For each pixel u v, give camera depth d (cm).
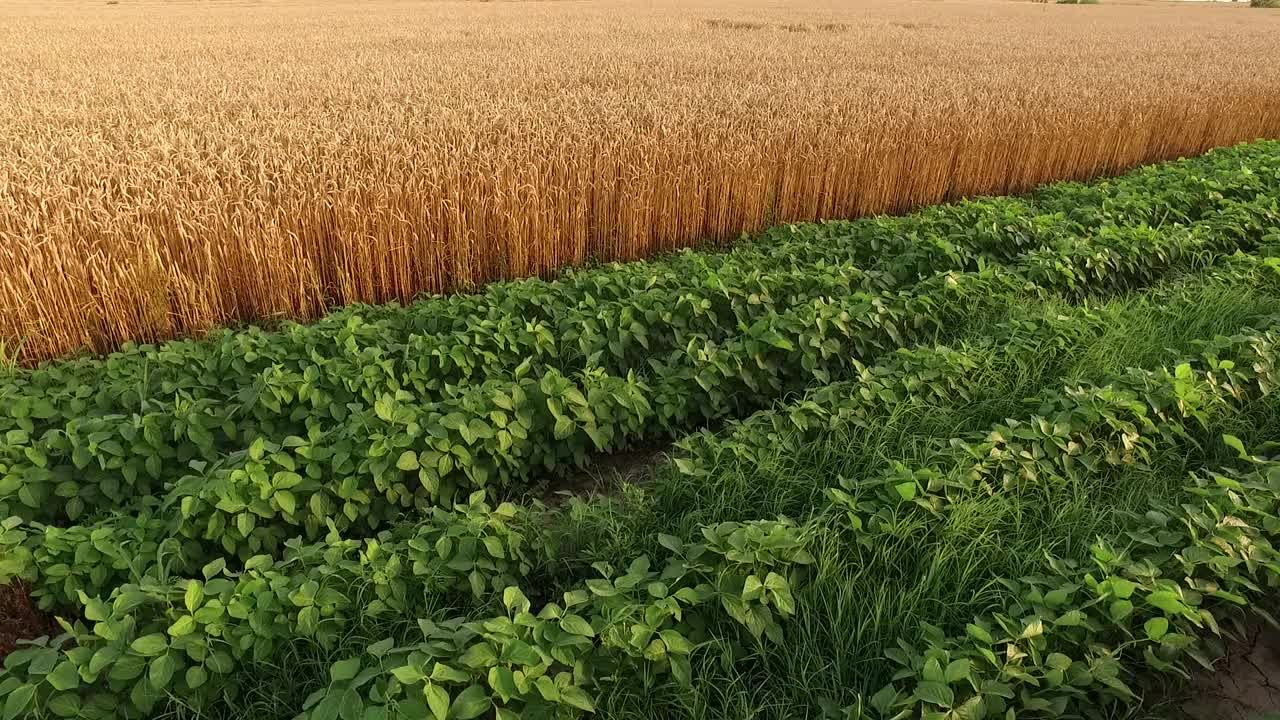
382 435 386
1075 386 461
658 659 283
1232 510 346
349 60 1783
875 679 307
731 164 825
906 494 348
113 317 591
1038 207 934
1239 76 1575
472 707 245
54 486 392
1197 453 446
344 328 518
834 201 930
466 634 266
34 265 550
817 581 326
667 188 790
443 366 485
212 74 1517
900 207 991
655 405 491
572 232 765
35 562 333
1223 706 316
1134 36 2936
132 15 3531
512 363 516
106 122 1002
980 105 1120
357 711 242
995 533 361
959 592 332
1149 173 1028
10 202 599
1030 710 280
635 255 802
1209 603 327
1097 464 412
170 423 418
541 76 1476
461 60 1778
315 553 316
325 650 298
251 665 298
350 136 869
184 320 619
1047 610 298
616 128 891
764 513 395
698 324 571
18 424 421
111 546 331
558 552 372
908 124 1007
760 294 600
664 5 4472
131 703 272
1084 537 365
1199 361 507
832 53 2022
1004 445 400
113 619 281
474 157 776
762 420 451
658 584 296
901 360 504
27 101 1160
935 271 662
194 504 343
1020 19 3909
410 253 699
